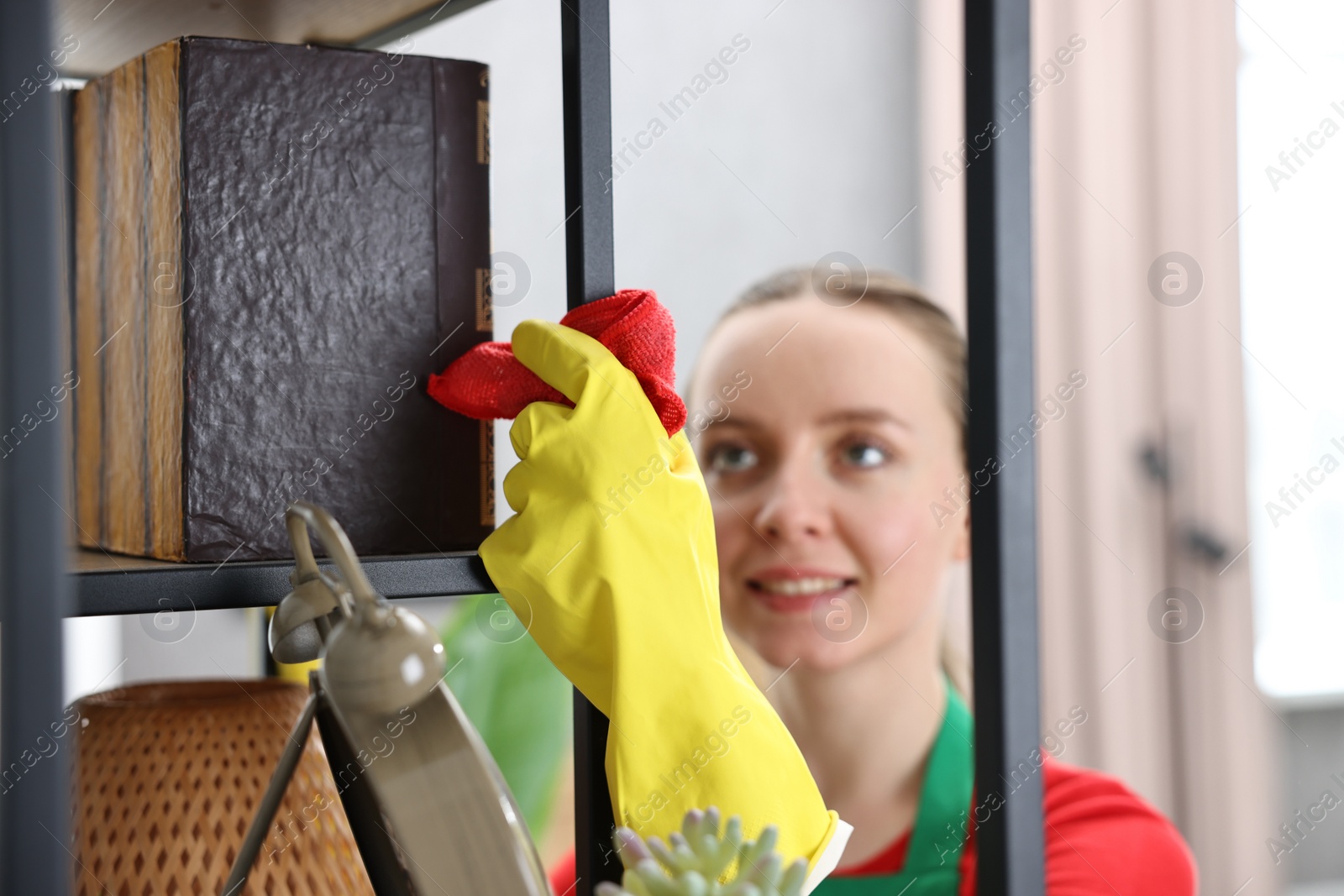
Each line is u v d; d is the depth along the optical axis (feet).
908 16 6.79
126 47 2.54
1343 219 6.79
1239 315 6.42
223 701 1.88
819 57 6.59
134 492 2.09
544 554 1.91
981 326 1.90
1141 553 6.40
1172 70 6.40
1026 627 1.88
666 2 6.26
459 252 2.10
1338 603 7.02
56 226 1.19
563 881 4.89
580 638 1.98
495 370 2.03
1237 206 6.44
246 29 2.44
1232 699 6.34
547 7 5.68
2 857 1.16
